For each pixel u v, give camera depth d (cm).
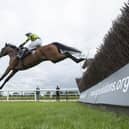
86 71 2072
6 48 1608
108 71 1239
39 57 1542
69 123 537
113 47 1096
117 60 1052
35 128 476
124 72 711
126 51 934
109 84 920
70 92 3272
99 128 442
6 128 495
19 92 3272
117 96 735
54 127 476
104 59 1309
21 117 788
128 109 684
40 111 1119
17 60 1577
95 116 736
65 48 1491
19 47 1577
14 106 1691
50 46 1528
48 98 3275
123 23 926
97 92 1263
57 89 3188
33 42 1545
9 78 1627
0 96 3262
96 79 1619
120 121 547
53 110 1171
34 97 3259
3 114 954
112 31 1082
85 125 486
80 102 2502
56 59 1491
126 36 919
